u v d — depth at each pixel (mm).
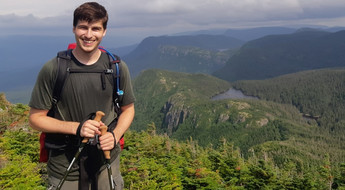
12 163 9867
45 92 2730
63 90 2746
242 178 12789
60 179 2848
